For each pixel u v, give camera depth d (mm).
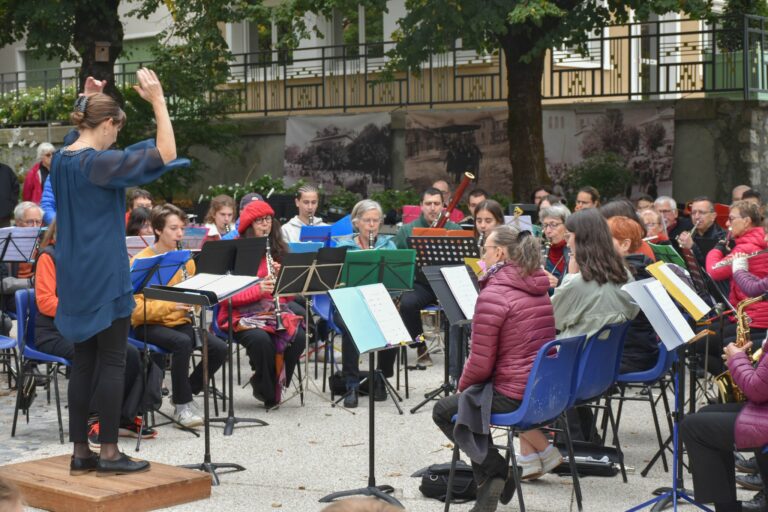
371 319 5328
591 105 15383
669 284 5020
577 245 5617
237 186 15750
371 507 1795
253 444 6539
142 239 7980
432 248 8336
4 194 12062
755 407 4555
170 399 7586
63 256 5055
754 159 14477
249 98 19672
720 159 14695
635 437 6746
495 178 16250
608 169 15227
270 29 19719
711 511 4945
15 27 16391
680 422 4859
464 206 16234
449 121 16578
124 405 6488
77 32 14984
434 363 9352
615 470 5836
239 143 18688
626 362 5945
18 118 19875
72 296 5051
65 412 7465
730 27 15008
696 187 14898
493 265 5055
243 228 7727
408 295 8820
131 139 17312
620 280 5559
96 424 6371
